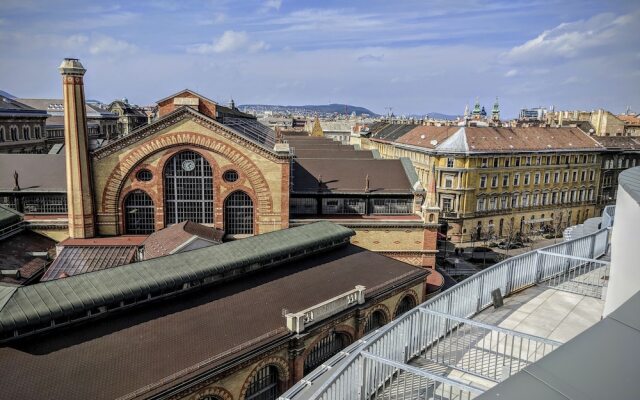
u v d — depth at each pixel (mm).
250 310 30094
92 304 26078
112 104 152375
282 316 30000
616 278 12188
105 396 21281
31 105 152250
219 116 65688
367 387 12250
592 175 105250
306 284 34938
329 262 39688
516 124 129625
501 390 5695
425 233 52500
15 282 38594
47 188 50094
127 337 25641
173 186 48312
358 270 39156
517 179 95188
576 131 106938
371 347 12344
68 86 44375
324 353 32188
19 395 20672
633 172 13523
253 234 49844
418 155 101375
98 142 93500
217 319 28500
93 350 24266
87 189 46375
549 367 5977
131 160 46906
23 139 103000
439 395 12258
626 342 6344
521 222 97812
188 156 47750
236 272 33812
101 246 45094
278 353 28188
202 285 31609
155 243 43156
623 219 11938
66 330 25391
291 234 39969
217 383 24953
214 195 48500
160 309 28609
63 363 23031
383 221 52094
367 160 60000
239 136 47000
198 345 25797
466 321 13305
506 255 84500
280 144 48312
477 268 77625
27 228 47781
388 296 37250
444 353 14344
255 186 48375
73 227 46625
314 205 55188
